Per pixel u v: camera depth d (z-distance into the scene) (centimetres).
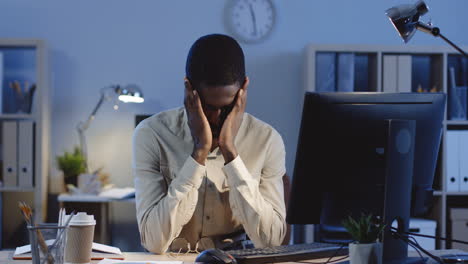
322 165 156
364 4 436
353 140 154
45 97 400
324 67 400
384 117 154
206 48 162
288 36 432
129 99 391
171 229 172
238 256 150
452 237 390
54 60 420
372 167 156
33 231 134
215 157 185
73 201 367
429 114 158
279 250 159
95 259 161
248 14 429
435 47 402
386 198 150
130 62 423
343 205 159
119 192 381
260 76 430
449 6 438
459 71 409
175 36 425
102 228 371
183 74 426
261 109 430
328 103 151
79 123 420
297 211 159
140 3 423
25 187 385
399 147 150
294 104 432
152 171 185
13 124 384
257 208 174
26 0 418
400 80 400
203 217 185
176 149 187
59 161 390
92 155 421
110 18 423
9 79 415
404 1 435
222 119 179
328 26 434
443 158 392
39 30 419
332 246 166
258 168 188
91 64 422
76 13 421
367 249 136
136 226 421
